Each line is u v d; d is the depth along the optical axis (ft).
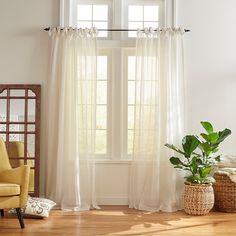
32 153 16.01
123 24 16.92
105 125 16.72
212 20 16.61
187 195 14.55
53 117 15.89
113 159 16.37
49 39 16.39
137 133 15.89
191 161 15.02
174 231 12.05
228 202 14.83
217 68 16.56
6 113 16.15
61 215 14.28
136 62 15.96
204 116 16.48
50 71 15.99
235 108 16.56
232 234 11.75
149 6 17.04
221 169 15.28
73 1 16.87
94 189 15.81
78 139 15.76
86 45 15.96
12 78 16.35
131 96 16.75
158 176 15.55
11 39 16.42
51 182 15.84
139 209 15.43
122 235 11.55
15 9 16.46
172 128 15.79
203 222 13.30
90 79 15.94
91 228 12.36
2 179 13.24
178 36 16.14
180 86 16.11
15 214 14.14
